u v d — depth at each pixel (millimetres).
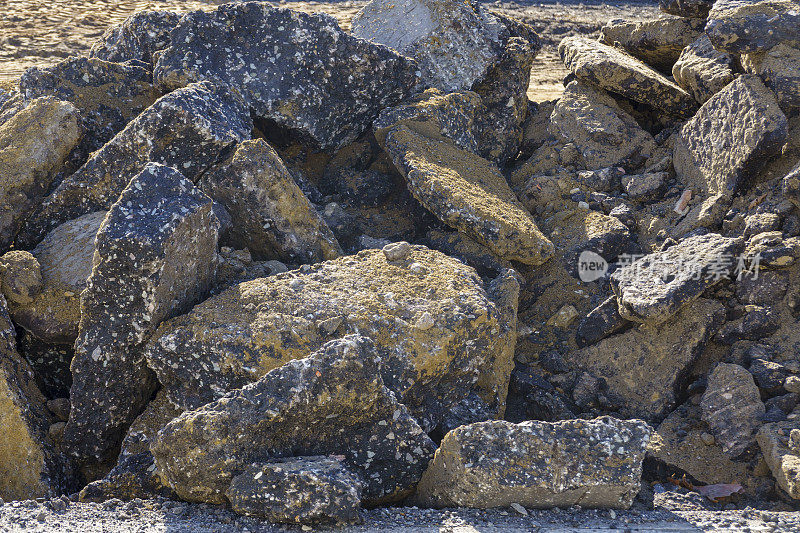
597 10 16234
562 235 6410
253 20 6422
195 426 3723
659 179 6551
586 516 3836
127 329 4539
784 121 5637
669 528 3707
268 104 6387
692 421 4992
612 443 3832
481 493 3820
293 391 3789
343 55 6508
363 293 4875
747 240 5582
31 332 5023
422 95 7082
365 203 7004
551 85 11648
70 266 5219
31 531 3502
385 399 4023
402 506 4223
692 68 6805
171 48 6305
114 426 4770
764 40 6012
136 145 5422
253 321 4551
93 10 14703
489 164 6938
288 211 5574
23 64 11688
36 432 4707
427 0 7484
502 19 8172
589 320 5633
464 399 5035
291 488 3543
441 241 6188
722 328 5328
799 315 5211
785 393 4797
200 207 4738
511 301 5438
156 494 4113
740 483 4535
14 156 5477
